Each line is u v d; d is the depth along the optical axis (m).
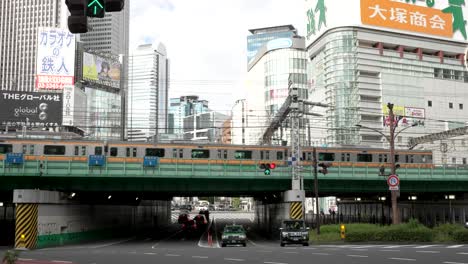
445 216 60.47
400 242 32.75
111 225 60.59
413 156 58.81
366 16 102.12
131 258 24.19
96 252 30.47
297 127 44.50
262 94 141.25
